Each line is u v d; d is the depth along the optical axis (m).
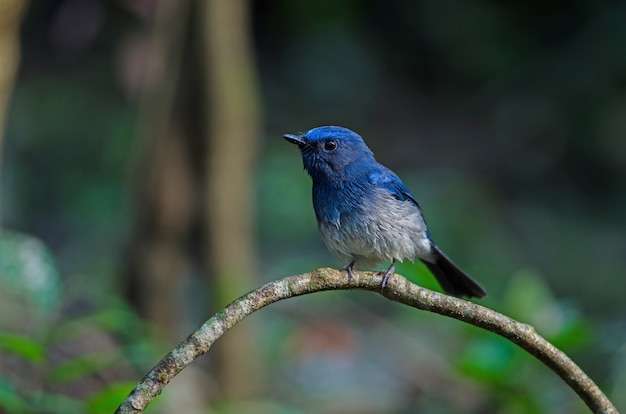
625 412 10.53
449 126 23.48
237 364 10.59
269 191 17.66
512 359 7.91
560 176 21.92
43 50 20.78
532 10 24.00
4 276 7.84
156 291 10.49
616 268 18.19
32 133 19.28
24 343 5.64
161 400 7.00
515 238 19.45
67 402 7.02
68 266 15.90
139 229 10.53
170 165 10.30
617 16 23.02
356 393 12.02
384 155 22.52
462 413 10.85
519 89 23.53
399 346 13.03
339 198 7.05
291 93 23.66
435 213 18.22
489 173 22.09
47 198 18.39
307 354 12.75
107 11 16.50
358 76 24.16
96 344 8.69
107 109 19.69
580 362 11.54
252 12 24.05
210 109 10.16
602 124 21.97
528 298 8.27
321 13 24.23
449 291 7.77
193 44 10.08
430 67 24.69
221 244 10.45
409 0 24.52
